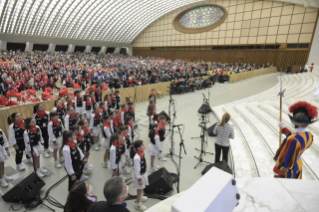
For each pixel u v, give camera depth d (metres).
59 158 5.60
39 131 4.94
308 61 25.47
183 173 5.19
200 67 28.89
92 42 44.19
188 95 15.68
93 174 5.08
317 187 1.84
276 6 28.03
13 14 29.19
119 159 4.15
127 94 12.42
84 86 16.56
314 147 4.72
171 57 43.94
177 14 41.06
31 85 15.58
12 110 6.97
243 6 31.45
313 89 11.08
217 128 4.85
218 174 1.19
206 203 0.95
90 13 35.69
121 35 46.94
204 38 37.09
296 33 26.69
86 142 4.97
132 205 4.04
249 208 1.62
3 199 3.98
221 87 19.06
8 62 22.86
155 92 14.62
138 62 34.38
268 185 1.89
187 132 8.03
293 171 2.46
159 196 4.28
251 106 9.69
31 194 3.94
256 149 5.70
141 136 7.56
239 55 33.12
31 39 35.28
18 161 5.00
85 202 2.24
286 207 1.61
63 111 7.23
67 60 29.56
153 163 5.20
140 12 39.81
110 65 28.61
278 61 28.97
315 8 24.70
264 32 29.61
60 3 30.45
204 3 36.50
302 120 2.32
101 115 6.67
